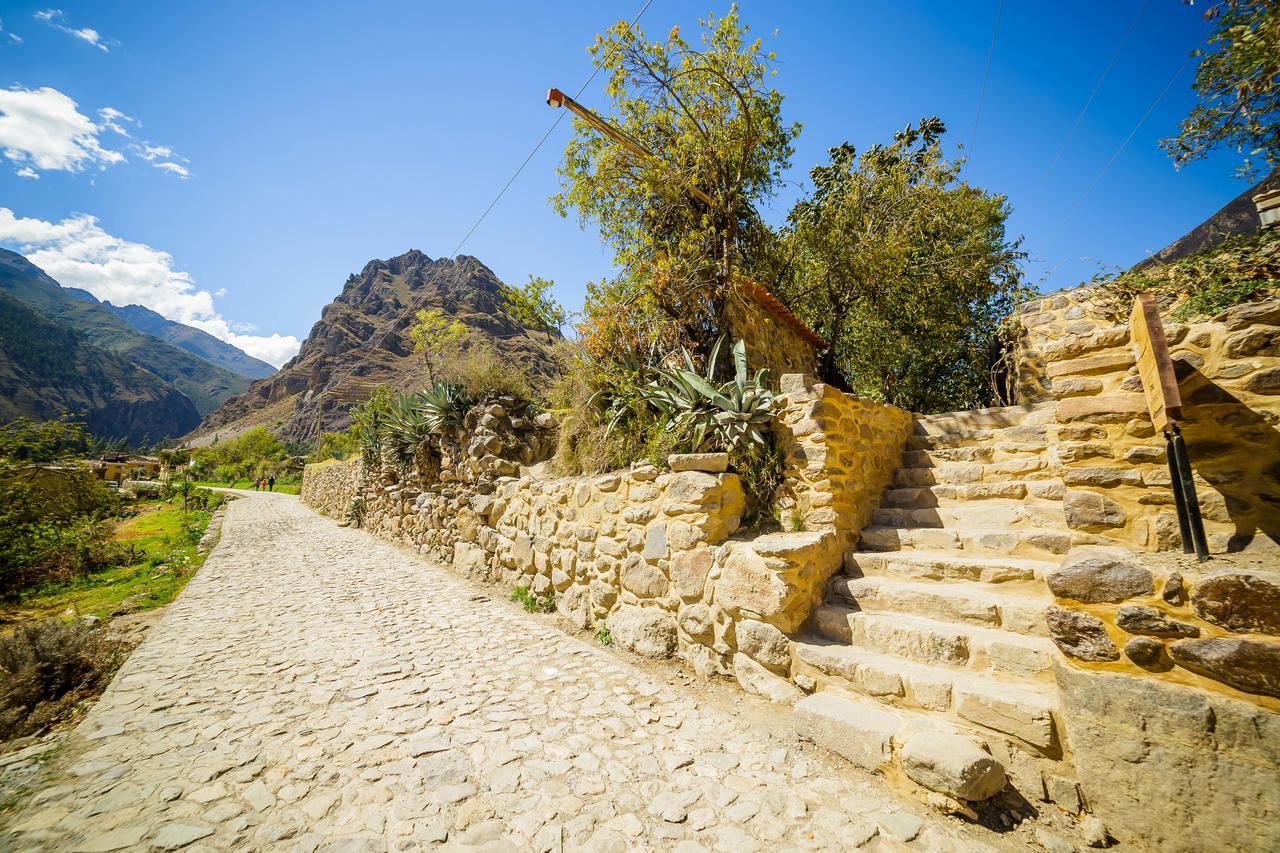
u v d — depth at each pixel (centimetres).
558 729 306
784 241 841
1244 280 374
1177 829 187
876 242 766
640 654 425
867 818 222
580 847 208
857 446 433
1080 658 219
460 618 552
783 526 399
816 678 313
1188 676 193
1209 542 214
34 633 384
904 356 938
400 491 1130
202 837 213
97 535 933
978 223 912
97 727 312
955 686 258
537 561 608
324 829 219
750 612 347
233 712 332
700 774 258
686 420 464
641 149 649
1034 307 697
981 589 318
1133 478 243
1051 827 213
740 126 684
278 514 1877
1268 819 171
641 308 614
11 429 796
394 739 296
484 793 245
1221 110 403
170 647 462
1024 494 386
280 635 496
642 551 450
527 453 797
